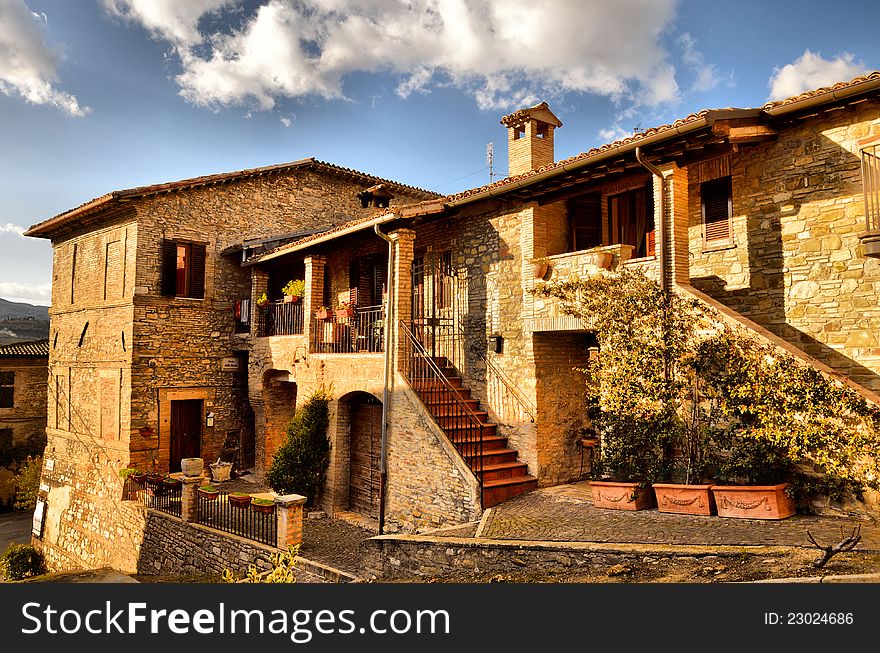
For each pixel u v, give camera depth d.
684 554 5.90
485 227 11.49
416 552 8.09
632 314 8.45
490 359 11.29
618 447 8.55
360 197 15.45
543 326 10.06
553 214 10.69
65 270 18.97
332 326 13.31
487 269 11.41
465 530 8.41
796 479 7.13
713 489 7.36
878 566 4.86
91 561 15.70
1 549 18.56
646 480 8.28
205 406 16.84
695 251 9.42
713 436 7.68
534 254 10.34
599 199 10.51
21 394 22.62
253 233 17.97
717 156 8.52
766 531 6.43
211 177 16.69
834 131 7.86
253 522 10.84
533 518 8.34
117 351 16.05
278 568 7.07
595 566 6.39
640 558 6.14
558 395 10.69
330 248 13.99
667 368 8.12
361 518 12.45
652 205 9.64
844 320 7.69
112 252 16.70
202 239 16.92
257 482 15.64
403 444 10.73
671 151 8.38
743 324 7.52
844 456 6.72
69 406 18.16
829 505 6.90
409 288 11.41
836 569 4.92
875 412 6.51
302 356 14.12
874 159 7.32
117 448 15.68
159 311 16.02
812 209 8.05
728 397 7.57
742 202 8.82
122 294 16.00
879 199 7.21
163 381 16.00
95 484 16.44
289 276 16.98
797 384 7.03
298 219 18.95
